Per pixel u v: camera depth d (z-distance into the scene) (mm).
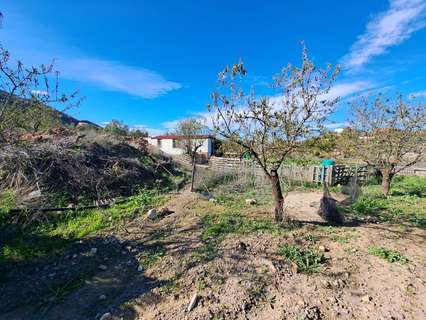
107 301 3471
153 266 4199
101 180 8656
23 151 6066
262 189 10000
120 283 3857
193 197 8422
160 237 5273
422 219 6223
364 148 9344
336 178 12078
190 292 3475
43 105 5293
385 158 9148
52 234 5488
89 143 11812
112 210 6918
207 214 6559
